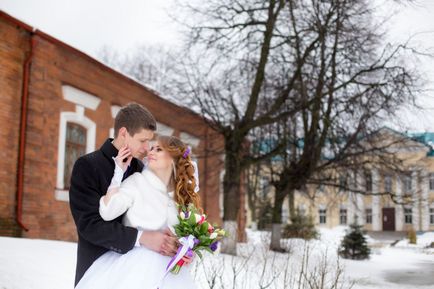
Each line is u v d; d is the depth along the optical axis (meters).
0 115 11.64
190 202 3.22
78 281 2.98
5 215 11.66
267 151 17.75
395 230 50.50
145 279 2.88
